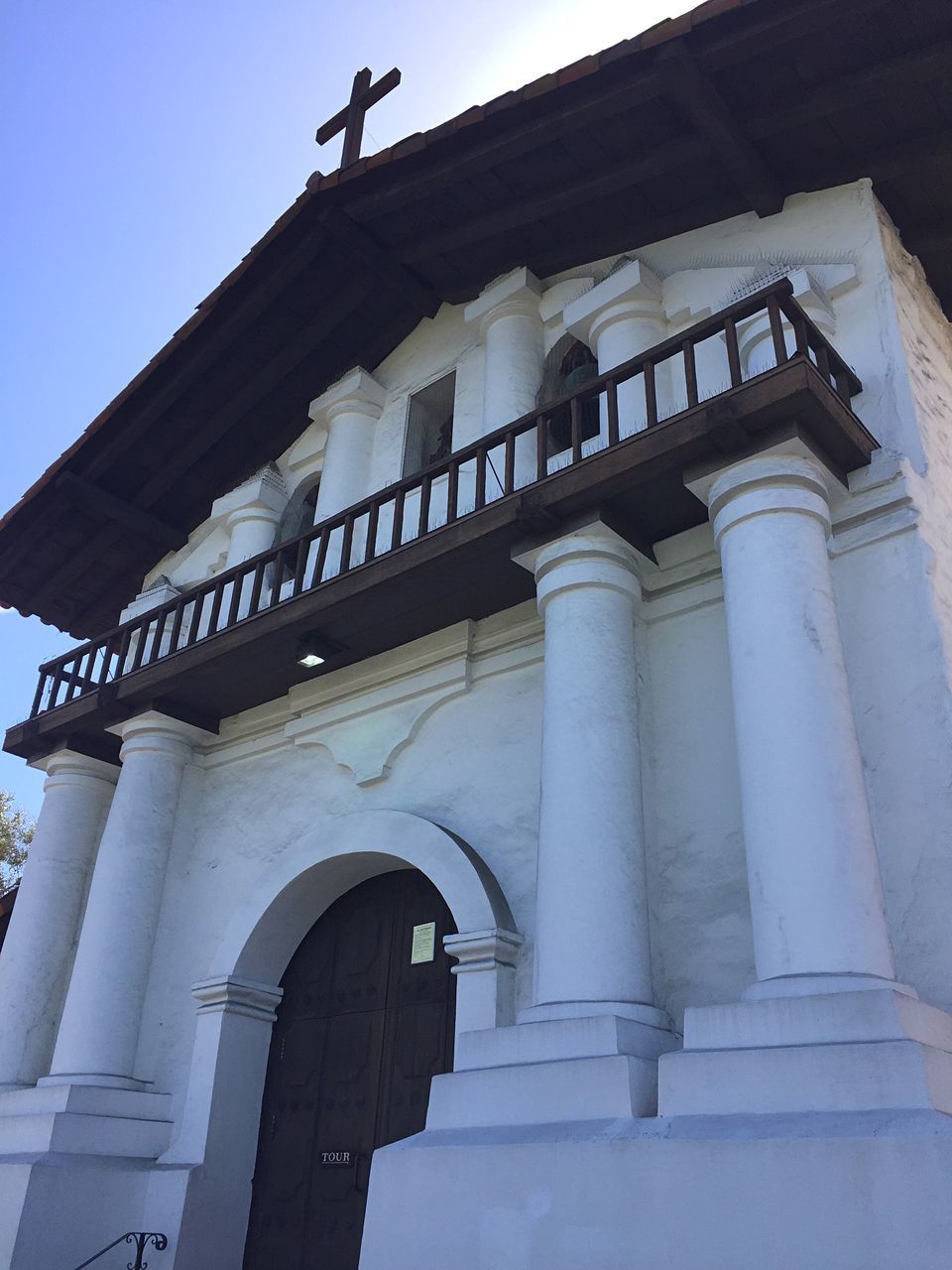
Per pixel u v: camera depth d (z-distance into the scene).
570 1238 4.19
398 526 7.14
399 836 7.11
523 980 6.20
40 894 9.05
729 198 7.75
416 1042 6.98
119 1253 6.97
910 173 7.06
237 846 8.49
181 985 8.21
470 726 7.34
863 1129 3.73
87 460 10.66
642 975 5.23
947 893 4.80
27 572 11.71
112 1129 7.41
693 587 6.41
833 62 6.60
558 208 8.27
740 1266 3.74
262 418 10.66
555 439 8.55
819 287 6.87
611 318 7.94
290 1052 7.70
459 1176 4.65
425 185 8.26
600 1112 4.54
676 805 5.95
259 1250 7.14
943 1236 3.42
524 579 6.94
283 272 9.11
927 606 5.40
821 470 5.61
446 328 9.83
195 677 8.35
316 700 8.28
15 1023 8.58
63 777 9.49
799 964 4.42
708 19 6.35
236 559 10.38
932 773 5.06
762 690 5.04
